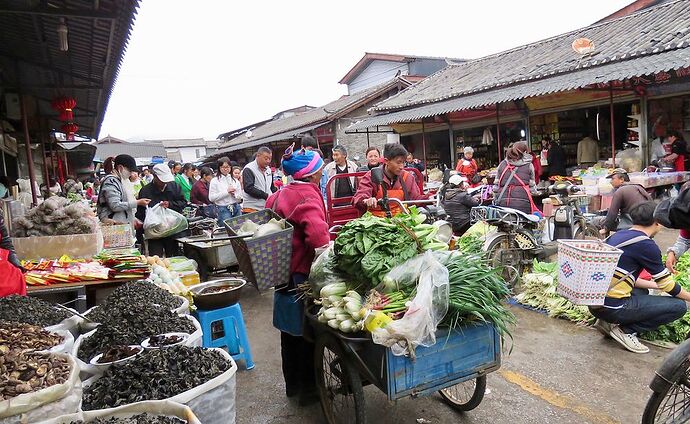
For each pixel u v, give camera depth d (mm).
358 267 2658
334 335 2770
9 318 2779
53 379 1936
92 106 11219
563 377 3652
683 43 8992
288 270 3082
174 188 7688
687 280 4719
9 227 6223
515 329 4672
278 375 3973
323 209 3215
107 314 3148
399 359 2457
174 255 6969
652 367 3758
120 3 4871
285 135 21781
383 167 4852
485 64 16625
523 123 14203
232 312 3977
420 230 2754
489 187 7656
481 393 3018
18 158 12992
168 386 2207
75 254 4758
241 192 8531
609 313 4023
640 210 3982
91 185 19094
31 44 6652
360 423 2738
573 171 11906
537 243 6137
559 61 12062
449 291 2555
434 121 16438
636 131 10969
